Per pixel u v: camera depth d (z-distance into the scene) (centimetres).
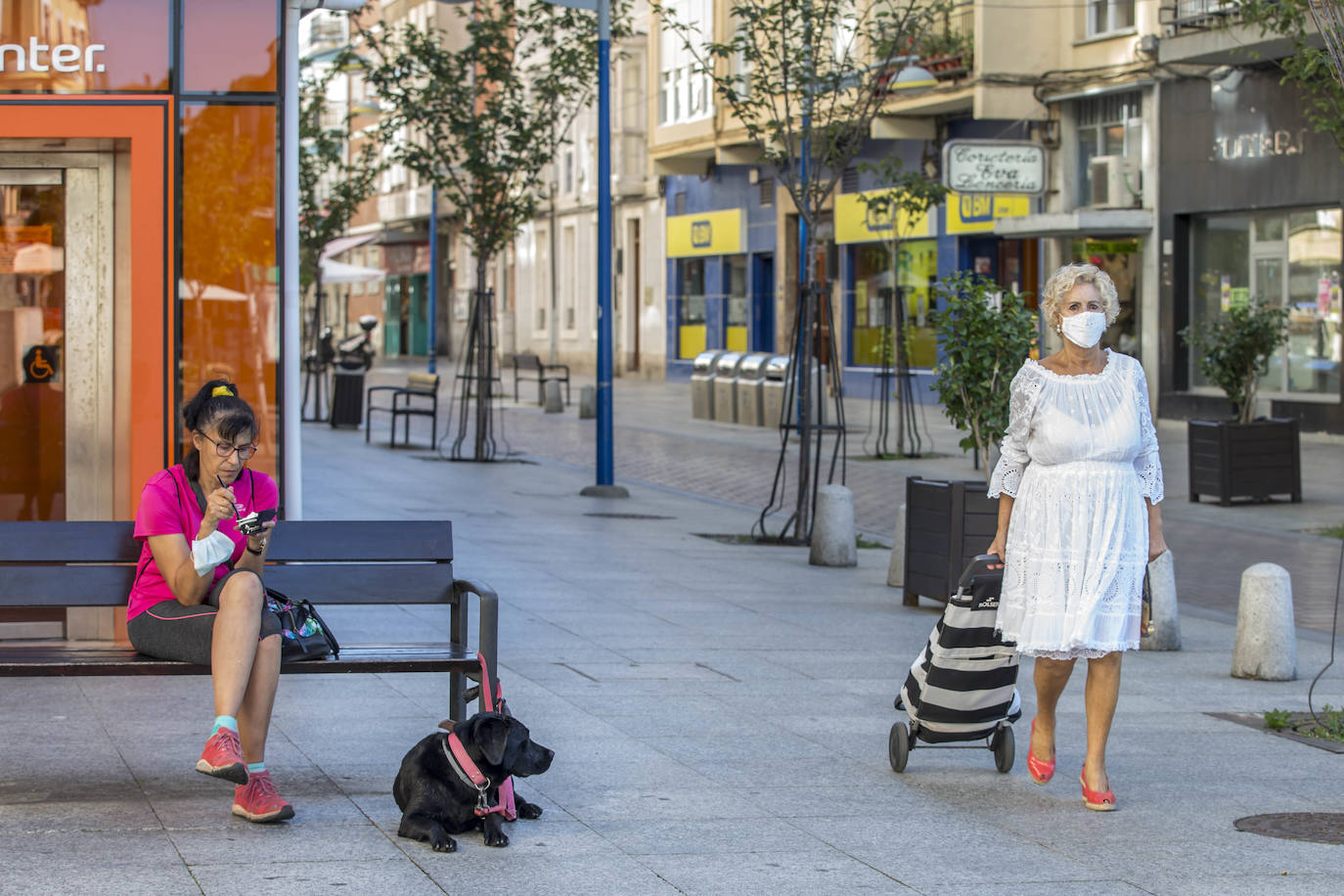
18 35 791
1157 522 599
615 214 4769
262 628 543
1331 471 2061
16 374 833
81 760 618
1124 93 2770
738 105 1531
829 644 943
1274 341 1847
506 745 516
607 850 517
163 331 802
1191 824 571
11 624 813
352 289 7694
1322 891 493
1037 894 483
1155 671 905
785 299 3803
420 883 473
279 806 534
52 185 829
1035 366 591
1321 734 730
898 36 1530
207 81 804
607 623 991
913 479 1102
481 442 2250
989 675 618
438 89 2228
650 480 2061
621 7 2277
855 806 584
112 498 841
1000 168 2667
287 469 820
